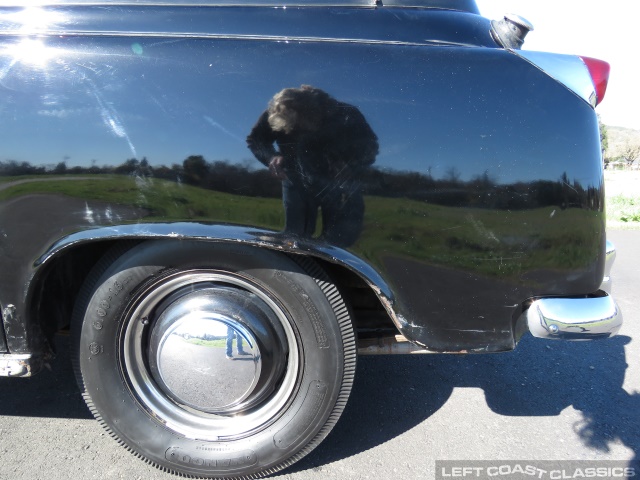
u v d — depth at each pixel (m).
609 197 10.96
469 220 1.65
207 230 1.64
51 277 1.82
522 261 1.68
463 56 1.67
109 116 1.61
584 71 1.71
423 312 1.73
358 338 2.06
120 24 1.69
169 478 1.97
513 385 2.73
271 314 1.82
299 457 1.94
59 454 2.09
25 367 1.77
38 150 1.62
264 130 1.61
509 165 1.63
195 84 1.62
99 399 1.88
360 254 1.67
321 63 1.64
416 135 1.62
